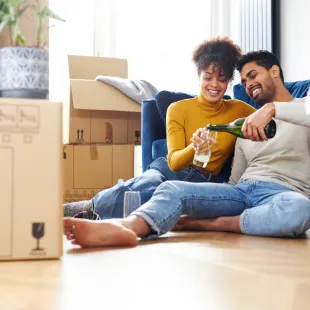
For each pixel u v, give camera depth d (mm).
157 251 1590
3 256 1309
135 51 4410
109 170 3453
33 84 1404
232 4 4660
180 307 930
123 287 1086
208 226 2139
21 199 1305
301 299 993
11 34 1480
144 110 2938
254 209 2033
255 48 4375
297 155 2191
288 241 1862
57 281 1137
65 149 3400
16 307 917
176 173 2584
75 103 3445
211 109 2525
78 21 4238
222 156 2490
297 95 2566
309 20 3990
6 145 1290
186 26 4543
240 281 1158
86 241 1642
